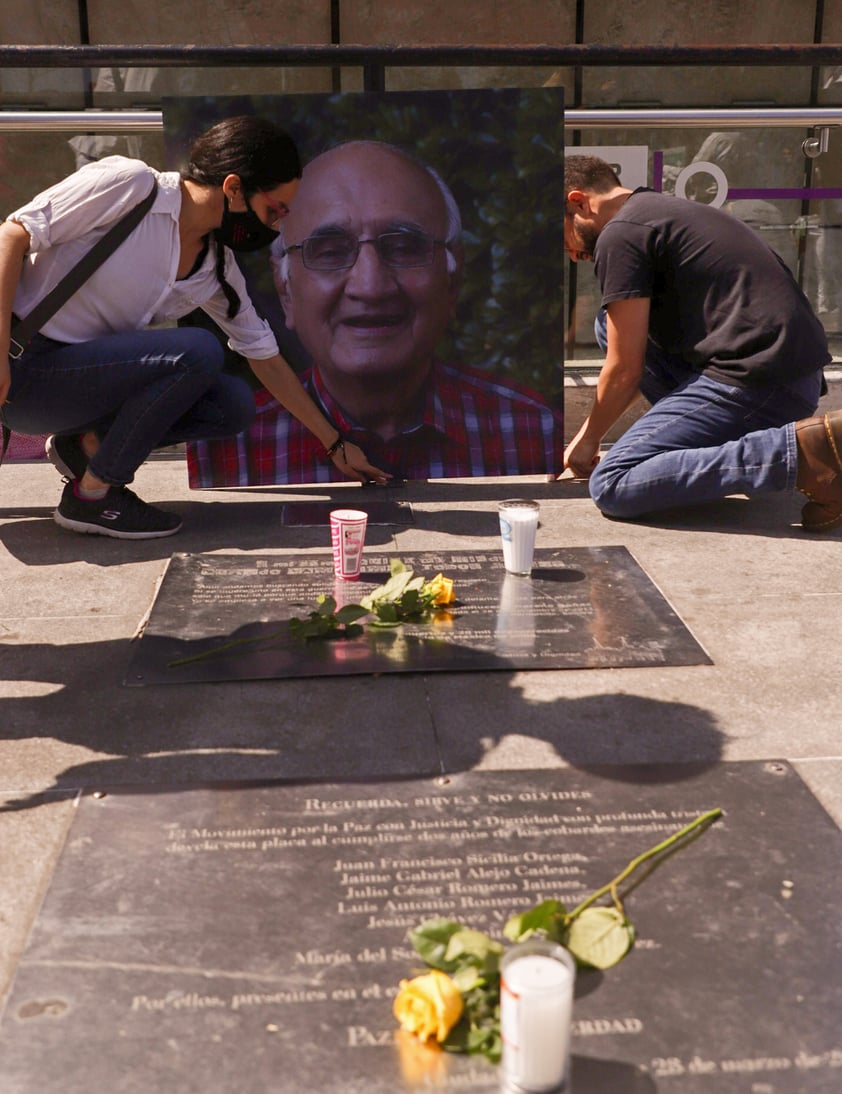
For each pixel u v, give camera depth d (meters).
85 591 3.45
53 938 1.85
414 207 4.35
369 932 1.86
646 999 1.71
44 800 2.29
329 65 4.49
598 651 2.98
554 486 4.60
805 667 2.90
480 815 2.21
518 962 1.58
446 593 3.26
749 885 1.98
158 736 2.56
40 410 3.84
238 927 1.88
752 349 4.04
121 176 3.64
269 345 4.24
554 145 4.33
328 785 2.32
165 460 5.05
